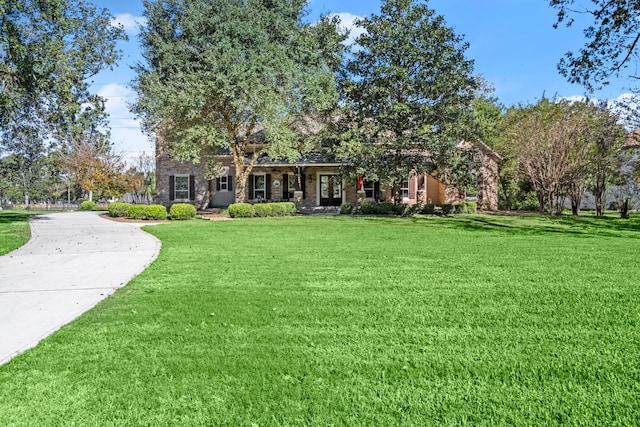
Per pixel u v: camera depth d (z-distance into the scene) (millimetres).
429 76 19062
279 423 2352
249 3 18125
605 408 2504
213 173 21703
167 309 4566
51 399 2625
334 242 10430
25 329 3943
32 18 14523
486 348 3447
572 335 3754
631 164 21641
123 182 28062
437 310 4527
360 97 19922
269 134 18406
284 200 24922
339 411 2477
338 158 20453
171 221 17469
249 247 9477
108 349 3438
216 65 16984
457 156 19125
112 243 10125
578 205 21594
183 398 2637
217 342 3598
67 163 27984
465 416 2414
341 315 4355
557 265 7258
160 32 18734
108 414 2449
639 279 6117
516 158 23688
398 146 19156
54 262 7535
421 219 18453
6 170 40406
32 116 16312
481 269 6879
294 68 17891
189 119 18391
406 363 3154
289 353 3350
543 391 2719
